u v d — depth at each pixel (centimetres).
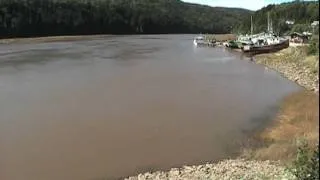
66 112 3145
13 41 11188
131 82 4481
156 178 1900
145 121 2912
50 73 5112
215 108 3303
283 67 5703
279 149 2116
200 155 2242
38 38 12412
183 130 2705
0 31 12444
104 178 1991
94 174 2038
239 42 9119
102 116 3036
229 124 2842
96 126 2791
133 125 2814
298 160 895
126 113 3123
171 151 2317
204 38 12088
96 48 9050
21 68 5578
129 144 2439
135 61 6512
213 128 2745
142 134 2627
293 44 8588
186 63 6338
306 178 858
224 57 7362
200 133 2641
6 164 2158
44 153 2311
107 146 2406
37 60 6588
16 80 4575
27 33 13225
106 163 2166
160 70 5441
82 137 2569
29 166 2138
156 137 2566
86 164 2156
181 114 3108
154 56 7362
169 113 3134
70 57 7094
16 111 3172
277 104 3425
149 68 5631
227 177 1828
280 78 4856
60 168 2111
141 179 1903
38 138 2550
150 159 2206
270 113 3122
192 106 3362
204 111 3203
